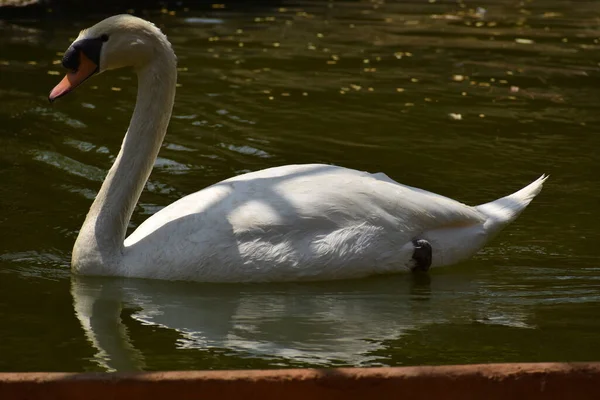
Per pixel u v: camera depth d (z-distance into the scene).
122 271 9.61
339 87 17.72
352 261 9.55
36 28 22.00
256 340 8.16
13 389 5.82
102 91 16.88
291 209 9.52
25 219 11.23
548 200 12.23
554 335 8.38
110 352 7.84
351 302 9.14
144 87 9.88
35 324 8.45
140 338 8.17
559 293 9.42
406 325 8.56
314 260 9.45
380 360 7.77
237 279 9.45
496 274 9.95
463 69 19.48
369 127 15.31
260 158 13.67
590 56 20.95
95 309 8.84
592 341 8.25
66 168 13.01
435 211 9.87
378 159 13.77
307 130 15.03
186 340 8.13
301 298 9.20
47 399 5.85
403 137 14.84
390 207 9.73
